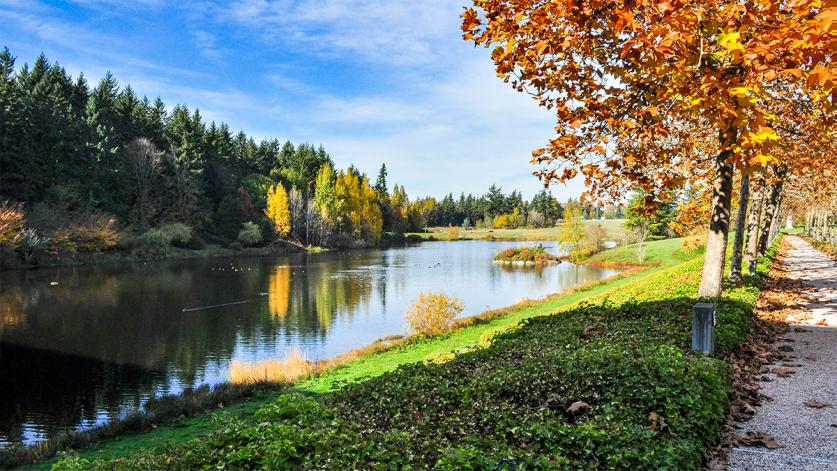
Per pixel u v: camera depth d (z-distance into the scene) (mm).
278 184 112875
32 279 51625
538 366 8594
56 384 22875
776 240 58719
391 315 37750
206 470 5539
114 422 16359
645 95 8234
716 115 6840
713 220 15039
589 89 8016
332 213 115625
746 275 23172
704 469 5863
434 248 117812
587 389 7559
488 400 7488
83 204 73062
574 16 6363
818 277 25875
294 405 7531
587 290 40719
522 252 81562
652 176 10906
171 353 27938
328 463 5500
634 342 10031
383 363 21672
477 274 63125
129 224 80812
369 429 6762
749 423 7391
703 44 6992
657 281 24984
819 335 12875
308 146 141375
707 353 9211
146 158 85250
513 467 5133
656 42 6090
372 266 72625
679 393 6805
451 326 28750
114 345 29375
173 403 18188
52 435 17531
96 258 67688
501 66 7730
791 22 5406
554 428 6109
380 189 158375
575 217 80750
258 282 54281
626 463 5328
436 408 7578
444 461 5082
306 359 26031
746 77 6582
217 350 28578
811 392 8703
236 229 95062
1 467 13758
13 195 66125
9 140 65938
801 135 14680
